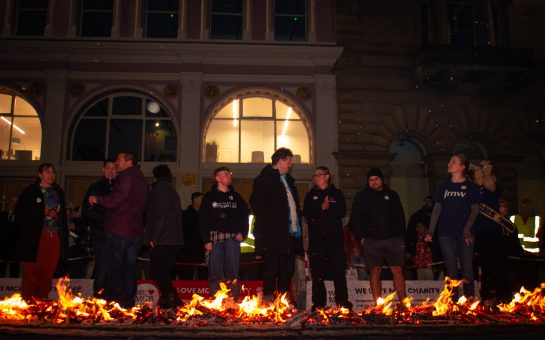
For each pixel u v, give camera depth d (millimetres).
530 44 17969
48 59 16203
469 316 5965
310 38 17328
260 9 17422
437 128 17047
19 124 16328
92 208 7426
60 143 15836
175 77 16547
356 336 4922
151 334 4789
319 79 16766
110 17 17141
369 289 8727
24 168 15750
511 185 17000
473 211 6996
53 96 16062
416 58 17234
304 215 7508
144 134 16438
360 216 7570
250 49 16594
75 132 16359
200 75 16484
